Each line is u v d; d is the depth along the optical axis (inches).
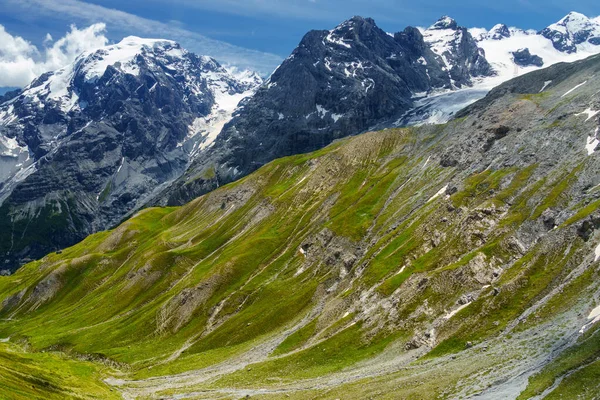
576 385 3174.2
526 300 4744.1
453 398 3499.0
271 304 7706.7
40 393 4714.6
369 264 7096.5
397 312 5585.6
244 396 4837.6
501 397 3304.6
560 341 3818.9
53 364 6968.5
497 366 3796.8
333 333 5935.0
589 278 4498.0
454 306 5221.5
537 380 3380.9
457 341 4694.9
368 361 5059.1
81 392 5413.4
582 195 5826.8
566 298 4446.4
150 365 7160.4
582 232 5044.3
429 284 5654.5
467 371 3897.6
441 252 6309.1
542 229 5748.0
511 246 5679.1
